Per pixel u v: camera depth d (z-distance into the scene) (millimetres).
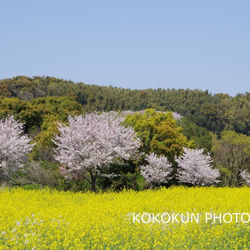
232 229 12391
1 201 17922
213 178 33625
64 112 58562
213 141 46750
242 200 18250
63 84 133750
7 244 10297
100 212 14281
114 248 10336
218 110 105750
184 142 36812
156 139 36469
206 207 16125
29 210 14781
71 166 27156
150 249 10531
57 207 16844
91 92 125438
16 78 128625
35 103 65062
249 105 109062
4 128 28766
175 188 25203
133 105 120625
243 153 44188
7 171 27984
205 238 11414
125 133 29703
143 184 32844
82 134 27219
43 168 30984
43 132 39750
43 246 10102
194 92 130750
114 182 30203
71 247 9836
